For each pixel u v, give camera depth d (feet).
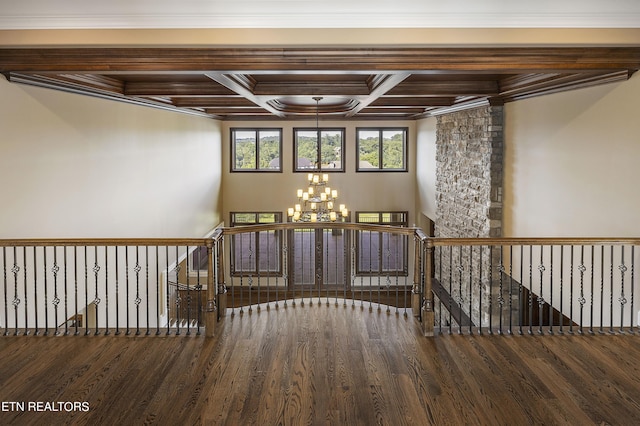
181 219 27.78
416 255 15.26
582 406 9.95
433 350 12.78
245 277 37.19
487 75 18.17
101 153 18.39
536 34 12.34
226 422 9.46
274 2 12.07
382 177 37.91
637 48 12.67
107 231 18.86
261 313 15.78
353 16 12.24
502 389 10.68
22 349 12.64
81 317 18.81
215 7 12.10
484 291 22.68
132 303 21.11
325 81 19.42
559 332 13.87
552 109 17.53
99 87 17.24
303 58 12.63
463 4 12.13
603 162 14.55
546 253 18.37
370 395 10.48
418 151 36.96
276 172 37.93
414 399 10.30
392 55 12.66
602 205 14.64
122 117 20.13
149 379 11.14
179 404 10.09
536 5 12.09
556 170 17.25
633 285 14.02
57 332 13.74
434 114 30.04
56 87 15.33
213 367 11.77
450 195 28.04
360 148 38.09
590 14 12.16
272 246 37.88
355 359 12.25
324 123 37.60
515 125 20.66
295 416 9.68
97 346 12.92
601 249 14.76
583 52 12.75
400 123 37.65
